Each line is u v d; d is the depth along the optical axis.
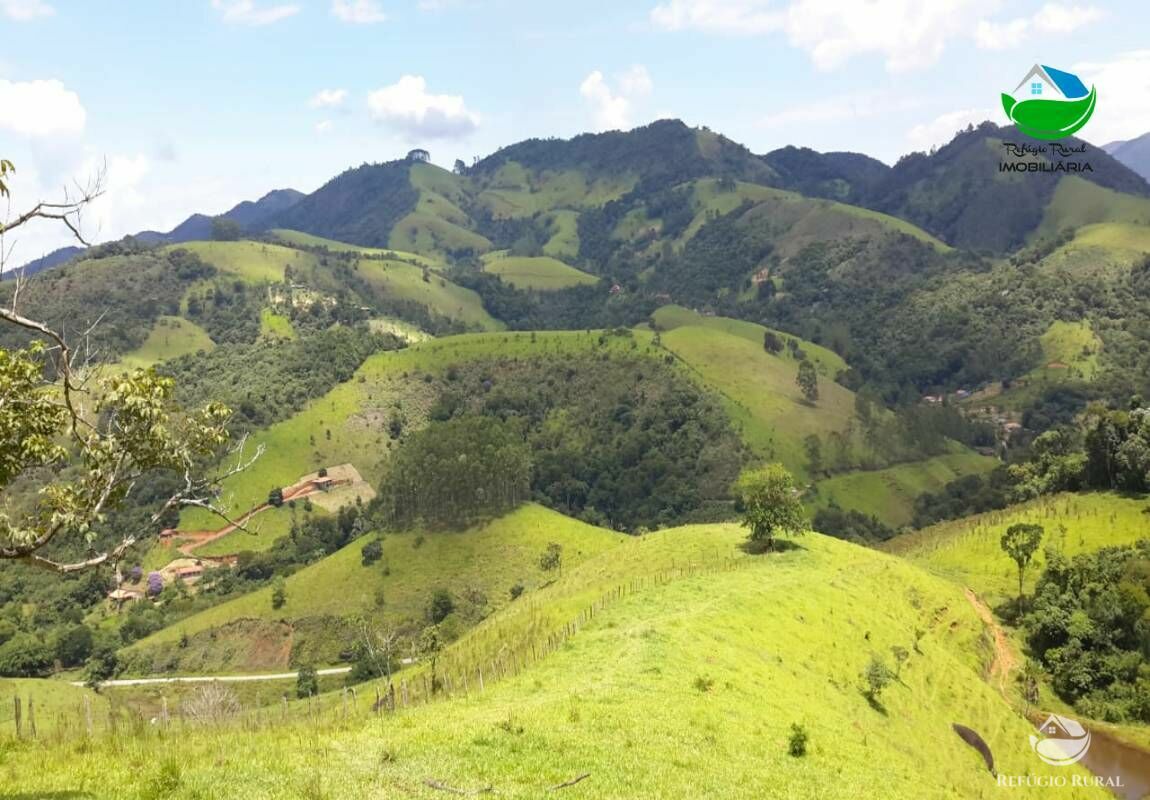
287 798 20.80
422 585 155.88
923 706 66.44
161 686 139.00
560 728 31.77
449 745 28.06
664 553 109.50
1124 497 139.75
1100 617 96.38
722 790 27.23
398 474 179.00
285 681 136.62
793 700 46.59
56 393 21.25
